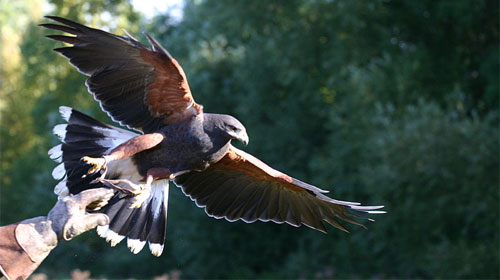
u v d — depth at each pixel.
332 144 20.55
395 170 17.16
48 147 25.77
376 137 17.72
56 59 24.14
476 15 19.03
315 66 21.64
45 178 25.17
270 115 21.88
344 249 19.94
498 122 17.75
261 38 22.23
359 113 18.84
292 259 21.44
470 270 16.53
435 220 17.52
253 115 21.92
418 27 20.70
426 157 16.88
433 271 17.11
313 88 21.27
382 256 19.47
